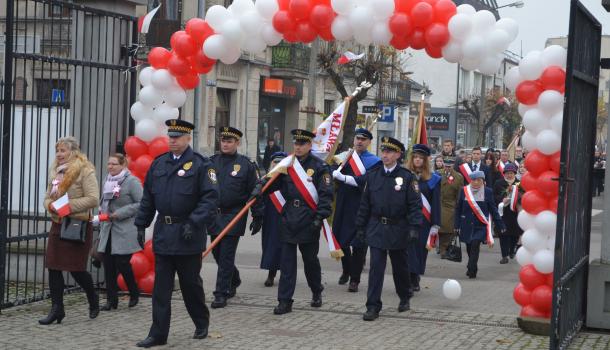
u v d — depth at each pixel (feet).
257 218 35.63
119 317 31.86
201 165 27.96
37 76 39.09
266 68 122.62
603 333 31.48
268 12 34.19
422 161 39.01
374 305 32.76
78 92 36.09
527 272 31.50
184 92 36.68
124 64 37.35
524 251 31.91
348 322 32.17
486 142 222.28
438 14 32.45
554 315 25.81
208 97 106.73
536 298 31.22
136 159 36.09
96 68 35.99
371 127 42.22
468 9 32.86
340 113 41.11
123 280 35.50
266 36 34.76
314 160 34.04
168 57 35.70
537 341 29.60
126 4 37.76
